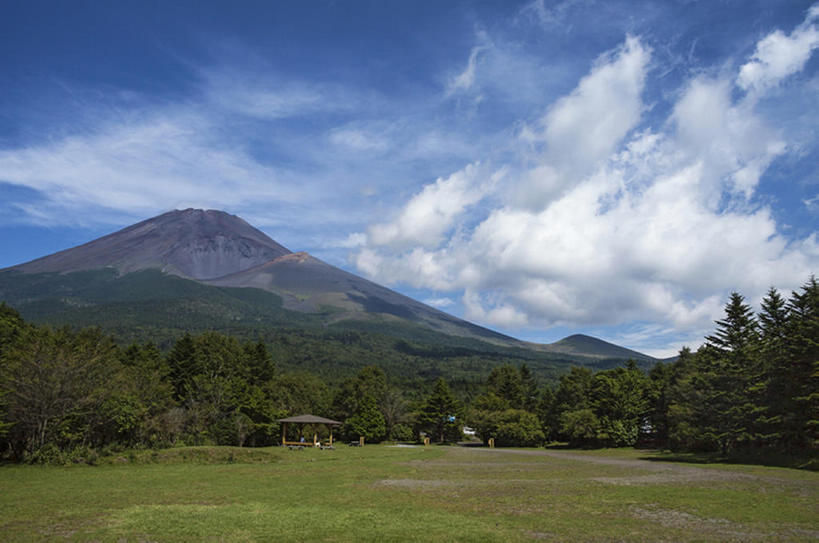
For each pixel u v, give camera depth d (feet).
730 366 139.44
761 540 39.73
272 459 124.98
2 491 65.72
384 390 285.23
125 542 38.93
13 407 102.63
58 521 46.39
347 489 69.77
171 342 615.16
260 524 45.21
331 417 277.64
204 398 189.88
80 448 110.83
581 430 208.74
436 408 278.05
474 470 100.94
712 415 145.79
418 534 41.55
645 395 224.53
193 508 53.26
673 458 141.79
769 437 123.75
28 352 112.68
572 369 278.67
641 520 47.57
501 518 48.47
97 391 118.83
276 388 257.34
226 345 288.51
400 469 102.32
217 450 123.34
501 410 277.85
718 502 58.08
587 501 59.00
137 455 114.11
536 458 142.82
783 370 120.78
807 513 51.16
